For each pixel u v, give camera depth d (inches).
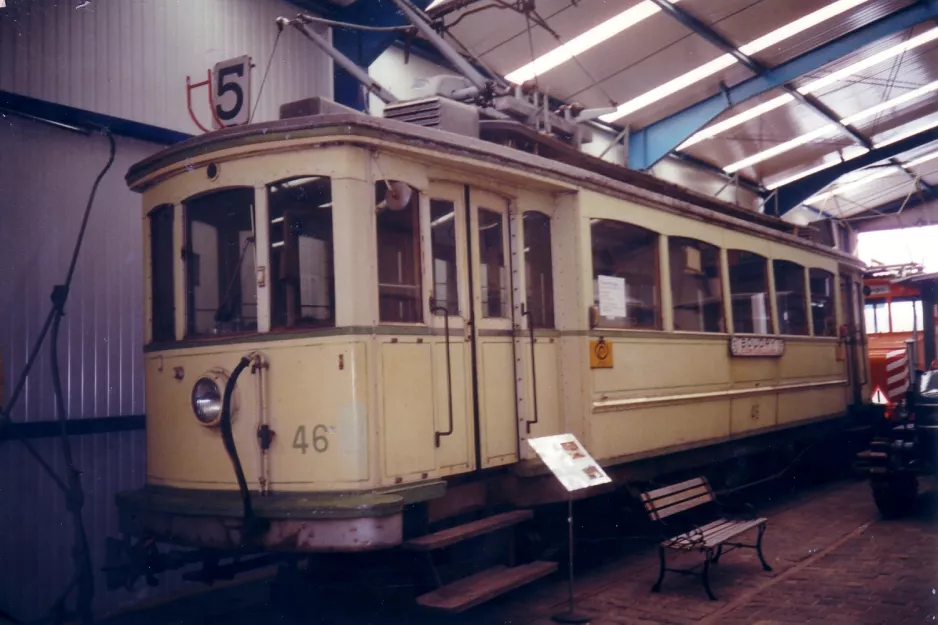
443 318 217.6
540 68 476.7
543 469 241.0
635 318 283.9
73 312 263.1
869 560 272.4
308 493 191.0
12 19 251.3
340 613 219.9
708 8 457.4
